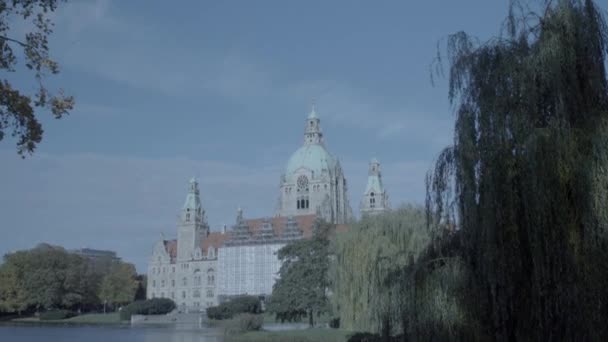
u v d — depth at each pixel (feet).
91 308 652.89
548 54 72.64
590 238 65.21
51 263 562.66
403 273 92.79
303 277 315.37
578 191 67.26
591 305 64.69
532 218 69.92
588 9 73.87
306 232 627.46
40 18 58.80
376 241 170.19
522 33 80.18
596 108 71.97
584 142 69.10
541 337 70.64
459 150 79.15
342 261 178.09
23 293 545.85
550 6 77.82
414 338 84.84
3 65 57.98
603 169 65.46
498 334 75.25
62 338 314.55
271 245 628.69
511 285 73.36
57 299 556.10
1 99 57.31
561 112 70.49
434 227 87.56
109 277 647.56
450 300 81.05
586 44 72.79
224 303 504.84
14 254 561.43
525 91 74.33
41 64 58.80
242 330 314.96
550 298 69.00
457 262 82.38
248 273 631.97
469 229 77.56
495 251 73.51
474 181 77.51
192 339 302.66
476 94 80.02
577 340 65.72
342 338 219.00
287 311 320.50
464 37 84.38
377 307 103.86
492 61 80.59
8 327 435.53
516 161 73.87
